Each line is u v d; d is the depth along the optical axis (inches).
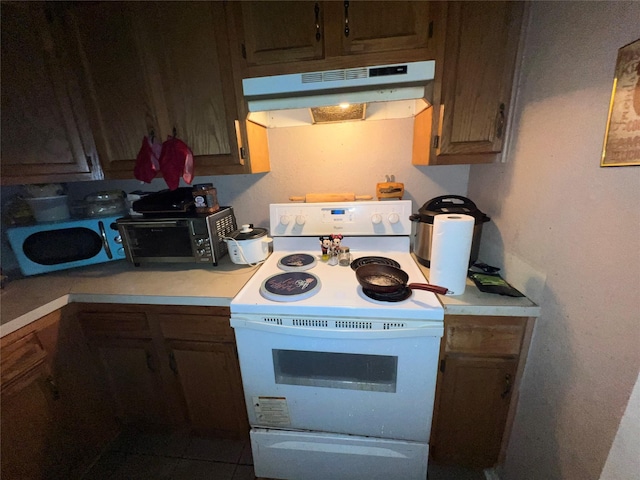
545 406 34.6
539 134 34.9
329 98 42.0
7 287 46.2
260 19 40.1
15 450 37.9
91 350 48.1
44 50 42.9
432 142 42.8
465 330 37.6
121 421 53.5
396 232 50.1
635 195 22.9
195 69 43.7
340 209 51.2
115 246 52.9
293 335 36.2
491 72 38.6
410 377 36.4
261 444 42.5
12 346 37.1
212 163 48.4
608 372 25.7
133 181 64.5
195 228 49.1
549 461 33.8
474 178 53.7
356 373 38.4
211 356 44.9
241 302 37.3
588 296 28.0
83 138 48.1
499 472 44.6
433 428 43.3
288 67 41.5
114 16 42.4
